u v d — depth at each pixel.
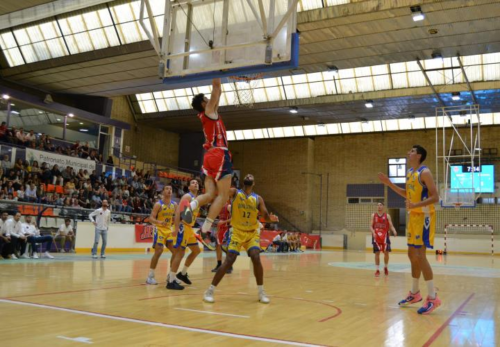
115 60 22.22
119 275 9.59
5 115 23.25
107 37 22.86
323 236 36.66
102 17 22.20
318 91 28.94
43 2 17.11
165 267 12.33
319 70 22.78
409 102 27.53
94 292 6.77
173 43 6.34
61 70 24.16
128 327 4.32
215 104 5.16
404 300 6.43
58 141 25.20
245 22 5.93
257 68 5.81
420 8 15.70
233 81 10.00
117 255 17.25
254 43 5.77
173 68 6.31
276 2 5.80
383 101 27.58
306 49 20.00
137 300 6.11
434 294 5.89
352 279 10.76
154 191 27.86
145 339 3.85
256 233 6.50
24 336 3.85
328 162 37.62
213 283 6.22
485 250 31.95
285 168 37.88
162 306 5.67
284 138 38.22
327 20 17.11
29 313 4.91
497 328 4.93
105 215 15.28
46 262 12.38
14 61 25.64
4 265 10.95
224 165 5.13
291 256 22.69
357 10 16.41
